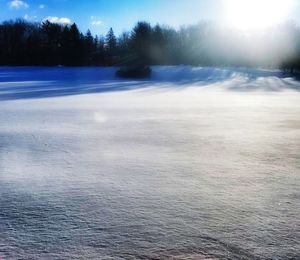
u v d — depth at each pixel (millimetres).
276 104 15516
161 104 15383
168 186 4496
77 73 46875
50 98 18125
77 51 68938
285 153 6293
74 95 20078
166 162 5684
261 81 35844
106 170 5207
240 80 37094
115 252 2891
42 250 2926
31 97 18672
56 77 40844
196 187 4457
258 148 6711
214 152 6395
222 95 21094
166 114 11922
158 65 64688
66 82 32969
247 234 3191
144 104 15352
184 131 8617
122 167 5371
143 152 6379
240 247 2969
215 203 3918
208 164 5566
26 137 7777
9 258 2807
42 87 26516
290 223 3410
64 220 3486
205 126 9391
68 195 4172
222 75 43719
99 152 6355
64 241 3070
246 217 3547
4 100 17000
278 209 3748
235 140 7488
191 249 2934
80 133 8305
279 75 43656
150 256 2828
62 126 9336
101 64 68000
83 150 6516
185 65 64812
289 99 18312
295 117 11156
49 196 4137
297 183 4617
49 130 8695
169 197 4105
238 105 15000
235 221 3457
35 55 68812
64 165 5480
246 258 2809
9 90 23594
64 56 68812
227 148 6719
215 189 4383
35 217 3561
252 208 3773
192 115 11672
